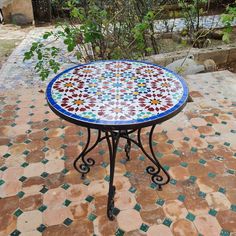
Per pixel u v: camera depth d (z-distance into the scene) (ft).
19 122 10.00
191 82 12.49
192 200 6.94
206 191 7.18
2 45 17.99
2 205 6.88
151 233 6.19
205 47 15.31
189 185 7.37
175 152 8.52
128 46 11.99
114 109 5.79
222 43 16.62
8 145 8.89
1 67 14.71
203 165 8.00
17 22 22.29
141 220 6.48
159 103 5.96
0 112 10.59
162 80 6.93
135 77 7.11
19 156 8.44
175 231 6.22
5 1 21.52
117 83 6.82
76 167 7.73
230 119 9.93
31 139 9.16
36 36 19.49
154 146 8.78
